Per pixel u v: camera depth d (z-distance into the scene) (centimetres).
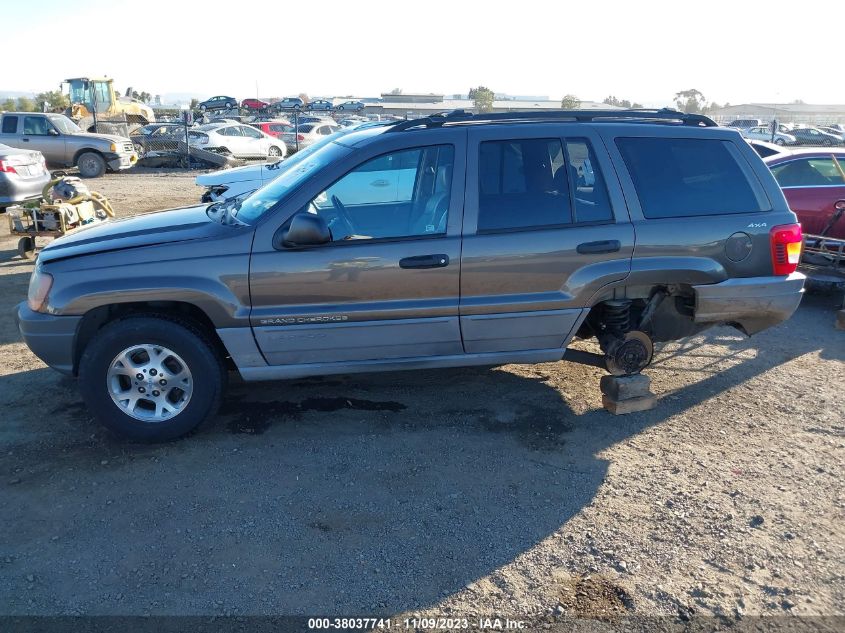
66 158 2134
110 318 425
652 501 368
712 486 383
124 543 329
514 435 440
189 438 433
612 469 400
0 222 1255
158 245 406
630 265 430
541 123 435
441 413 470
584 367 556
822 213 812
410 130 425
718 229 438
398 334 422
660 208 437
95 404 410
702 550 328
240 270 402
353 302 413
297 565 315
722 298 445
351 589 300
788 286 453
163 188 1872
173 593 296
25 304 429
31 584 300
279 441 430
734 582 305
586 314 438
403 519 351
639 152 440
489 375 536
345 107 5328
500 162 425
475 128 427
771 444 432
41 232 941
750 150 457
